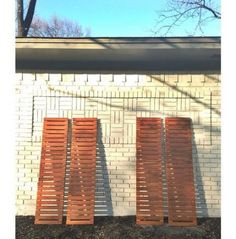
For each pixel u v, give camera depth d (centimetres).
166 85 399
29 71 403
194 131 396
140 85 399
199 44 355
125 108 399
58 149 389
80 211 374
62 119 396
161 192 378
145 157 386
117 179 395
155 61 393
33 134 401
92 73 402
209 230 364
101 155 397
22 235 354
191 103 398
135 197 394
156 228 365
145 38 354
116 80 400
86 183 381
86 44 359
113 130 398
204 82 398
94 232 358
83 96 401
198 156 395
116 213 394
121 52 366
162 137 393
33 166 399
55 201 378
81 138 391
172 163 384
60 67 402
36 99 402
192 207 375
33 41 362
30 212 397
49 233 357
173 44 355
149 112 398
